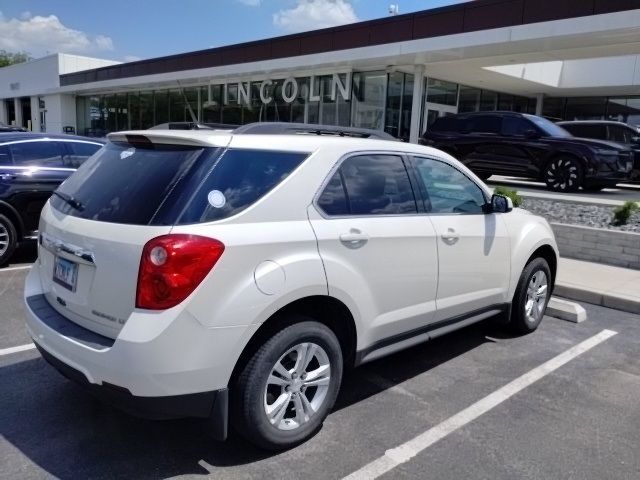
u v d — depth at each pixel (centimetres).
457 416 382
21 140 774
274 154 334
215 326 287
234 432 352
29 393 394
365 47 1725
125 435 345
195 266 281
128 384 277
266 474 309
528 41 1398
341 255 343
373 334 374
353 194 366
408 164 413
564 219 972
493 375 452
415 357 486
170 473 308
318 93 2091
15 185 745
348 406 392
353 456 330
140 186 312
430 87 2031
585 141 1314
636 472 323
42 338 323
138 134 338
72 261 323
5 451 324
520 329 541
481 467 323
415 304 403
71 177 378
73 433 345
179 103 2889
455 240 430
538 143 1358
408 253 388
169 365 278
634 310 635
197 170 304
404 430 361
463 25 1580
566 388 432
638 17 1214
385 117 1908
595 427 373
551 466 326
